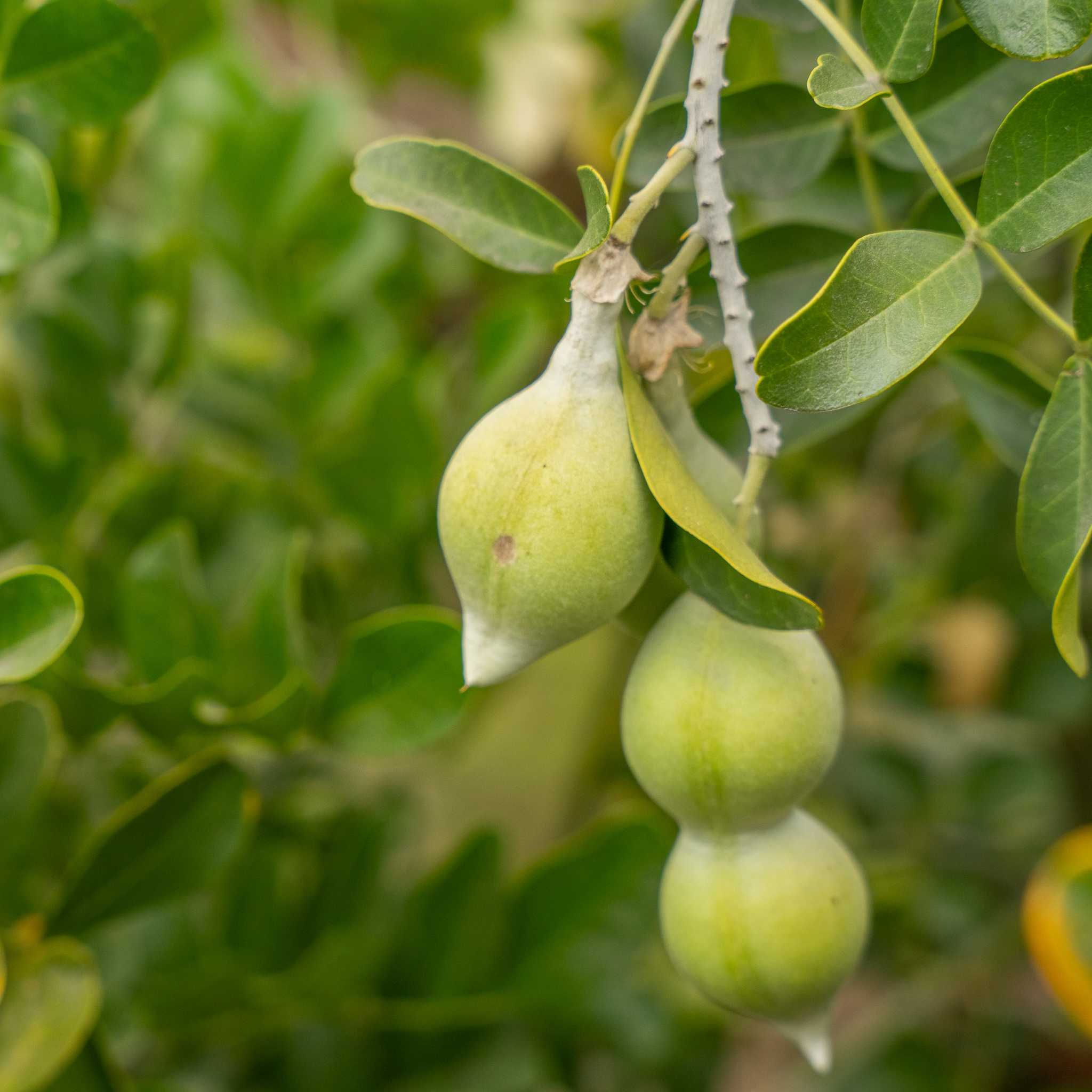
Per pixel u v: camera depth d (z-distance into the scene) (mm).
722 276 272
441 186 288
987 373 309
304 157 389
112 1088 311
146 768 348
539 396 271
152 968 350
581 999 345
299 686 318
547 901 342
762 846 286
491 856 344
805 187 310
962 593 426
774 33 342
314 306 395
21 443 347
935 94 298
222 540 374
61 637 286
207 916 351
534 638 273
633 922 342
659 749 281
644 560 272
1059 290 366
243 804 313
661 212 368
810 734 280
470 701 319
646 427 271
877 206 306
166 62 356
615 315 270
